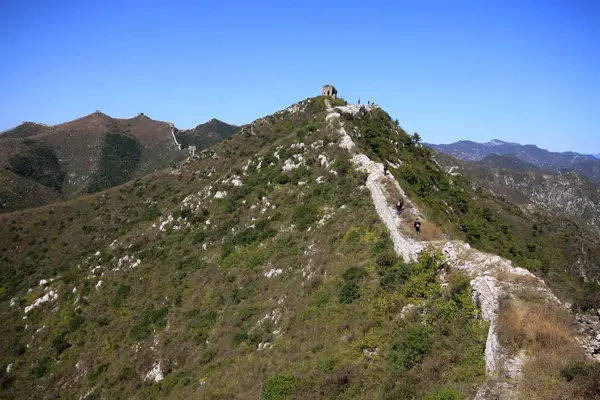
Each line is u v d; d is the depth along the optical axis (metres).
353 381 18.73
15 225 81.69
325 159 51.41
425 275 22.44
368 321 22.48
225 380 25.86
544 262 57.00
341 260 31.73
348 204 39.50
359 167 45.09
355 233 33.69
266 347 27.41
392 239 29.38
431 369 16.69
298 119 84.19
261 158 62.25
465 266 21.23
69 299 54.53
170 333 38.88
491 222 58.56
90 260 61.78
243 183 59.22
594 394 11.70
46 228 80.62
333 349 22.03
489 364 14.85
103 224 77.88
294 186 50.66
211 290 41.12
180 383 30.05
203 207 59.44
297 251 37.75
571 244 84.75
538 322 14.93
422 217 30.23
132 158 194.62
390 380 17.27
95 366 41.62
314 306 27.73
